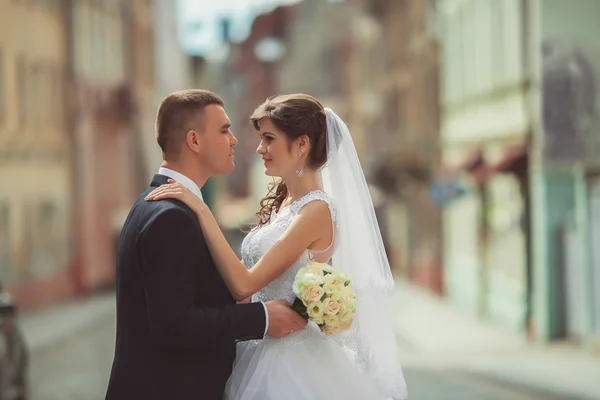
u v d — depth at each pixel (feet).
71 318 63.93
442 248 81.51
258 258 14.07
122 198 93.66
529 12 54.60
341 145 14.43
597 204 46.80
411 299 79.36
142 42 109.81
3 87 65.92
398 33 101.09
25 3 70.64
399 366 14.48
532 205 54.34
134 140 101.09
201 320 12.38
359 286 14.35
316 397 13.61
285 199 15.01
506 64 58.95
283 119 13.91
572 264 51.31
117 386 12.76
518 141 56.29
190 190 13.08
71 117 79.82
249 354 14.06
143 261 12.37
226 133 13.30
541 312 53.01
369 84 122.01
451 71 76.74
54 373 41.09
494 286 62.59
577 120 51.55
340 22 148.56
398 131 100.37
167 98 13.24
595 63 51.42
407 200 96.12
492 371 41.50
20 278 66.85
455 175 66.64
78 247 80.38
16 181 67.41
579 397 34.06
